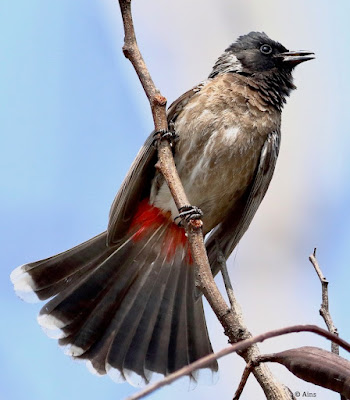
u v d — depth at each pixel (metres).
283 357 4.72
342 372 4.48
